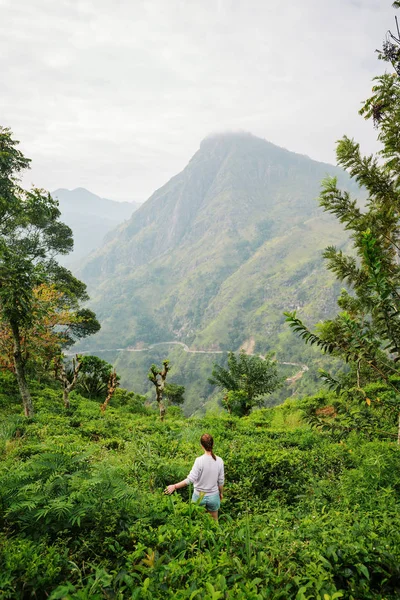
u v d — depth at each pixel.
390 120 5.21
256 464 6.65
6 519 3.50
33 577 2.63
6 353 14.10
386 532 3.33
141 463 5.98
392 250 5.70
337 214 6.19
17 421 10.61
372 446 6.46
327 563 2.69
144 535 3.26
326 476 6.25
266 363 20.11
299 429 11.60
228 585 2.59
